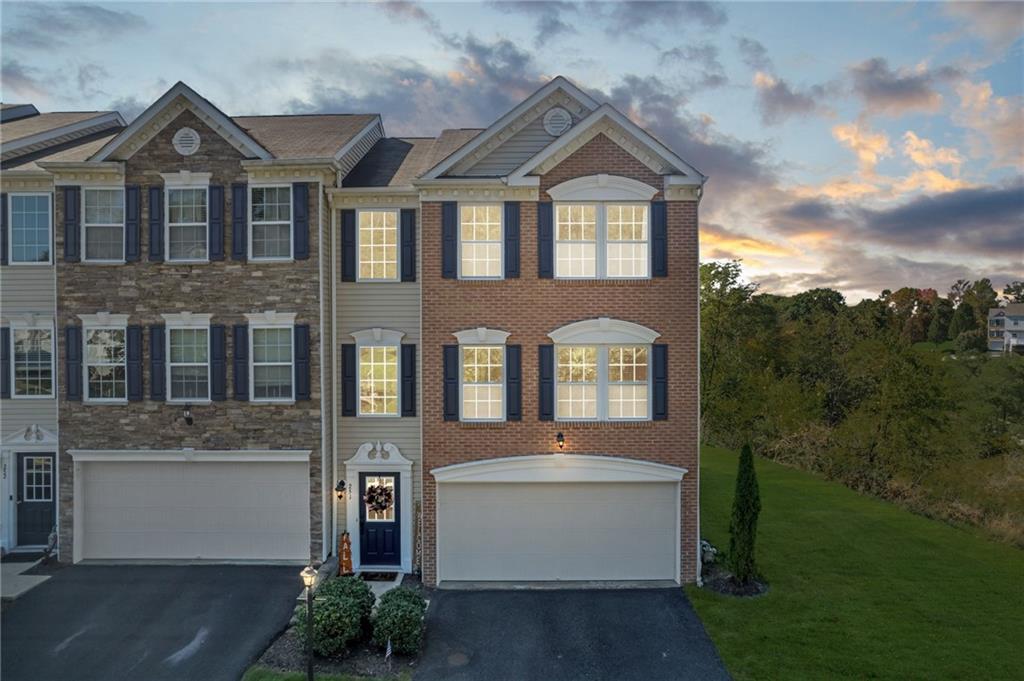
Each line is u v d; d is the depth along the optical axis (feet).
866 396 101.60
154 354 48.98
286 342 49.01
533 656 36.99
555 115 49.98
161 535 49.62
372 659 36.29
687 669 35.60
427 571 47.21
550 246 47.52
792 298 185.88
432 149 57.98
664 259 47.32
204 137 48.73
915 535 59.98
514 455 47.44
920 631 40.19
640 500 47.78
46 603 42.52
